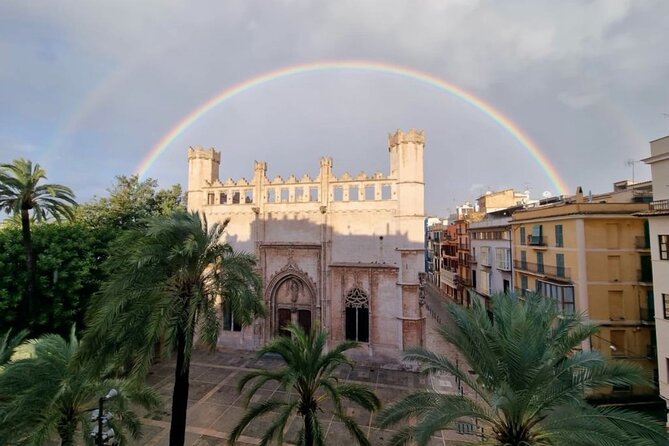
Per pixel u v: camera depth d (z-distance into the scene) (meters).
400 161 30.59
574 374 11.47
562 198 38.56
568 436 9.89
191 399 24.06
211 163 36.72
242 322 15.82
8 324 25.70
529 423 11.29
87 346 12.98
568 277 29.03
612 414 10.26
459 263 61.25
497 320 12.98
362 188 31.88
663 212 20.45
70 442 14.02
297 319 32.97
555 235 31.08
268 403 14.91
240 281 16.22
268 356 32.09
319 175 33.03
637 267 27.11
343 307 31.31
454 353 34.31
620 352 26.44
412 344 29.22
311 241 32.62
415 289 29.55
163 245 15.04
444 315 50.84
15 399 13.34
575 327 12.68
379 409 15.48
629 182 36.84
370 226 31.47
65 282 27.53
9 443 12.70
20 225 31.58
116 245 16.42
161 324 13.55
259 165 34.41
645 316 26.61
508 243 41.09
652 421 9.70
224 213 35.31
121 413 14.92
